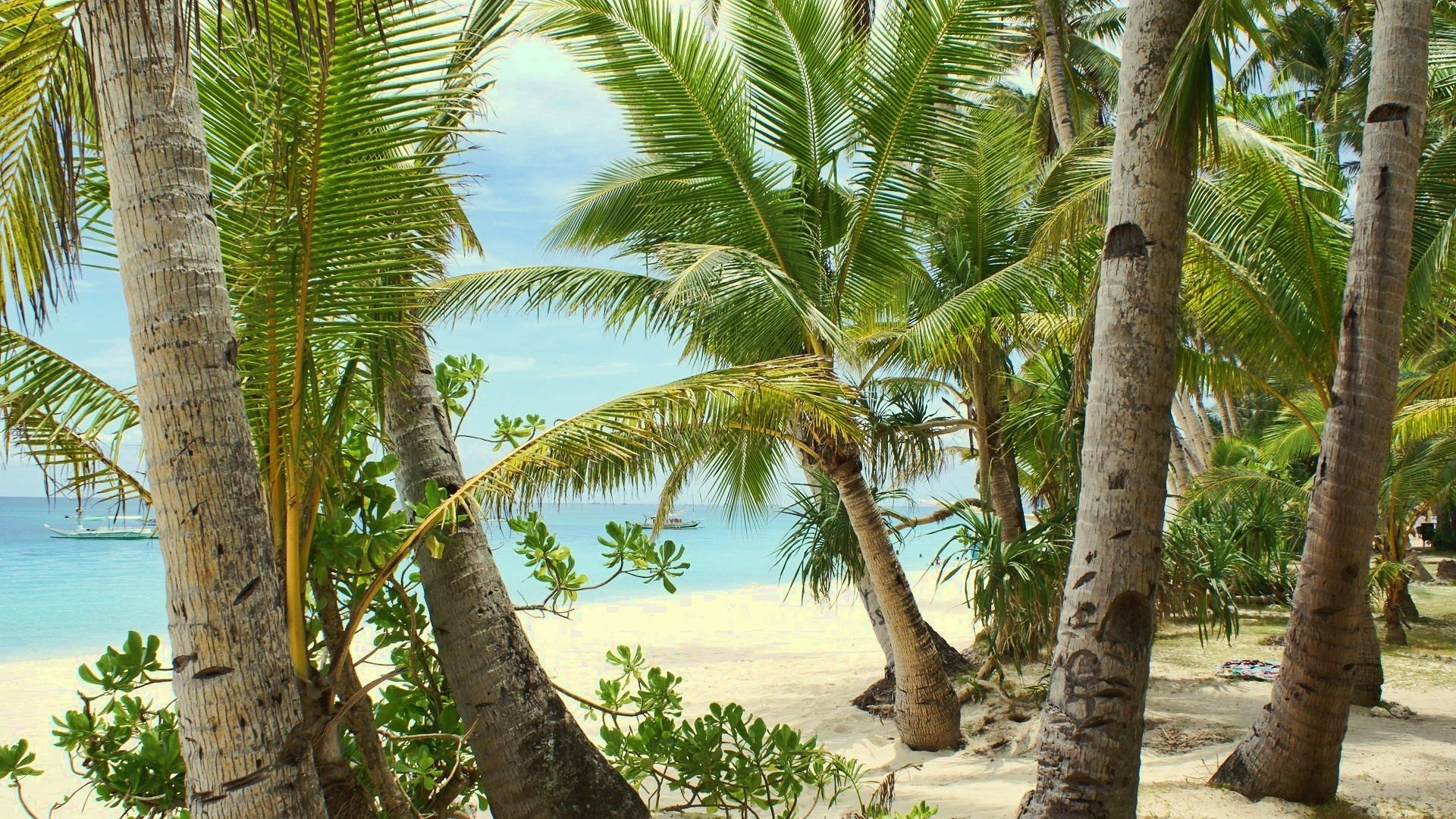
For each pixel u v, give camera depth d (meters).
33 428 3.76
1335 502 5.58
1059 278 8.14
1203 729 7.89
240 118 3.50
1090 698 4.14
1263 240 7.54
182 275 2.73
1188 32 4.04
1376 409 5.54
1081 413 8.64
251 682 2.74
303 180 3.33
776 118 7.95
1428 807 5.46
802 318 7.21
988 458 10.50
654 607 25.44
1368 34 17.23
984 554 8.36
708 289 6.94
